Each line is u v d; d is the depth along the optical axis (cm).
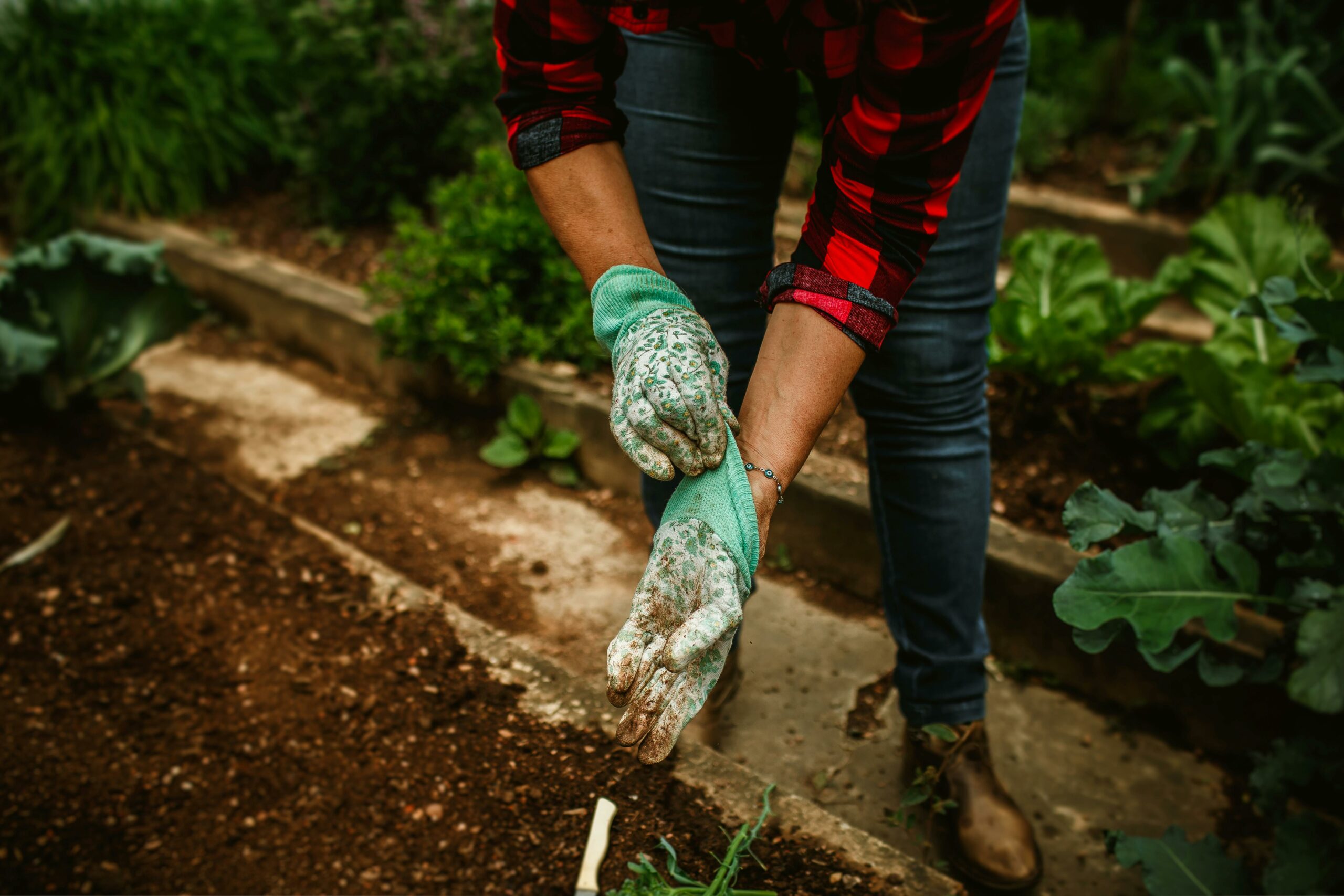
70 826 152
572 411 256
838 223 99
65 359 249
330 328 306
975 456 144
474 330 265
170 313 257
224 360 318
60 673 178
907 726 162
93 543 207
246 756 160
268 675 174
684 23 113
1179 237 317
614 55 109
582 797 143
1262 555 180
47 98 378
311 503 248
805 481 221
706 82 129
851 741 186
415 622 182
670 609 89
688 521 91
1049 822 172
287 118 372
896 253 99
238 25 415
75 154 376
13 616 189
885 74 91
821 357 97
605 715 157
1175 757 186
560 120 106
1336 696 126
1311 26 363
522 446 258
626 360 94
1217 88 330
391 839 144
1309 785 173
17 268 236
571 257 108
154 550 205
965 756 157
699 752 149
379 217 361
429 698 164
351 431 281
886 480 146
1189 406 222
